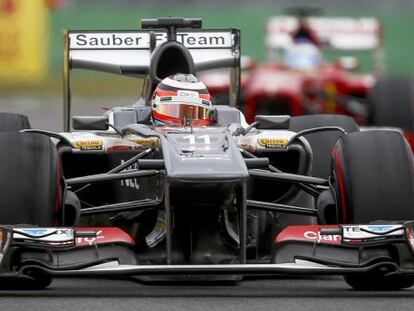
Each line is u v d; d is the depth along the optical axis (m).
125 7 114.75
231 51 42.75
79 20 113.38
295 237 30.08
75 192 34.25
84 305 28.08
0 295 29.84
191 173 29.06
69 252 29.48
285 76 73.31
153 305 28.02
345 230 29.81
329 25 81.75
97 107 98.25
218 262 30.78
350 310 27.56
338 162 31.16
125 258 29.78
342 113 75.25
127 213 33.84
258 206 31.95
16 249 29.41
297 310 27.48
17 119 37.97
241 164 29.75
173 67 36.84
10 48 99.56
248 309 27.53
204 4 117.31
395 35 122.38
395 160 30.56
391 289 31.08
